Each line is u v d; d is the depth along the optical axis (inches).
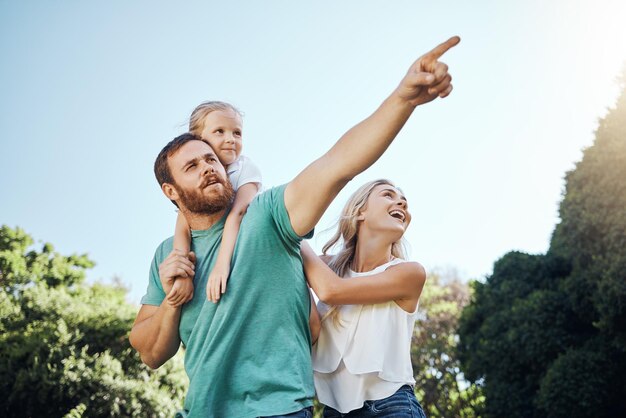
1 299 731.4
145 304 98.7
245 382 81.9
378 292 105.0
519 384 614.2
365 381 105.5
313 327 101.2
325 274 102.6
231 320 83.9
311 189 82.8
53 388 640.4
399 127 77.5
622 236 525.3
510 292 665.0
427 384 840.3
